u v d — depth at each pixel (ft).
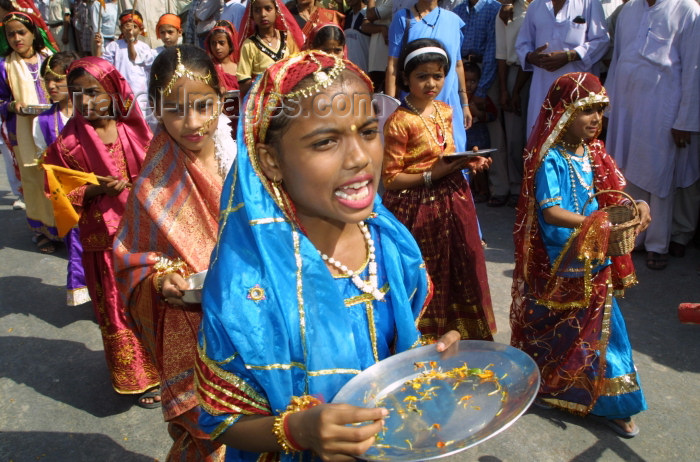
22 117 17.48
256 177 4.28
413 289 5.18
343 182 4.07
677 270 15.64
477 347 5.17
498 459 9.48
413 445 4.23
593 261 9.36
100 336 13.73
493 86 20.21
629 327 13.05
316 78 3.99
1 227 20.76
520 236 10.05
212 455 6.82
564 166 9.53
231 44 19.33
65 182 10.34
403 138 11.32
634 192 16.22
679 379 11.28
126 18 22.74
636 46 15.43
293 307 4.16
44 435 10.39
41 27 18.65
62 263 17.83
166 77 7.00
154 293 7.06
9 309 14.94
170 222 7.20
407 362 4.90
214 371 4.17
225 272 4.15
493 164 20.67
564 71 17.48
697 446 9.61
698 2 15.51
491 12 19.80
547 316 10.09
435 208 11.37
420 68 11.10
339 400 4.24
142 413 11.01
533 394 4.25
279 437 4.00
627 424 9.91
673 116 14.99
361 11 22.90
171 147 7.38
